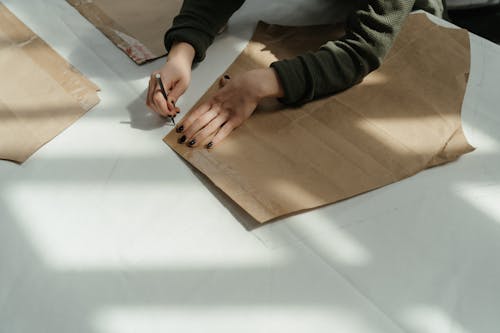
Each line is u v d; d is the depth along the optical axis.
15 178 0.78
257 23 1.09
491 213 0.73
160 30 1.06
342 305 0.63
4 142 0.83
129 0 1.14
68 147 0.83
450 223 0.72
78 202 0.74
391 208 0.74
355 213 0.73
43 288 0.64
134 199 0.75
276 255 0.68
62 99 0.91
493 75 0.95
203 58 0.99
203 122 0.85
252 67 0.98
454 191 0.76
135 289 0.64
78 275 0.66
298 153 0.81
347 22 0.94
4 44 1.01
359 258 0.68
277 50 1.02
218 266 0.67
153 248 0.69
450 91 0.92
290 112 0.88
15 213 0.73
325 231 0.71
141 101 0.92
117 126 0.87
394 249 0.69
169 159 0.81
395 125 0.86
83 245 0.69
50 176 0.78
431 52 0.99
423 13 1.08
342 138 0.83
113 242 0.69
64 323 0.61
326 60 0.89
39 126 0.86
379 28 0.89
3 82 0.93
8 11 1.09
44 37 1.04
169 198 0.75
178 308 0.62
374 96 0.91
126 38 1.04
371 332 0.60
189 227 0.71
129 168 0.79
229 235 0.70
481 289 0.65
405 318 0.62
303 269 0.66
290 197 0.74
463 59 0.98
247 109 0.86
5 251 0.68
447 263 0.67
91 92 0.92
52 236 0.70
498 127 0.86
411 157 0.80
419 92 0.91
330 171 0.78
